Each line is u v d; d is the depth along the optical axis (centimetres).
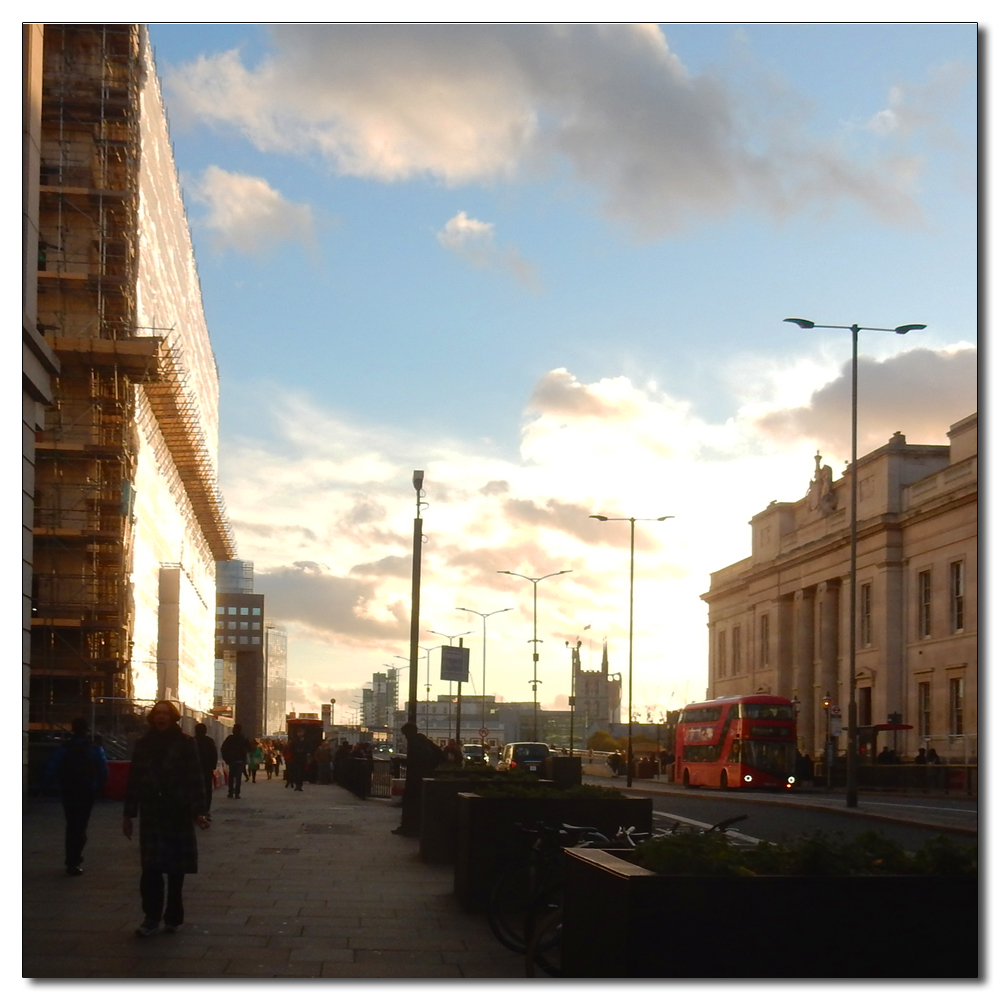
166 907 1285
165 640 8112
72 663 6038
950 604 6712
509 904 1123
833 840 665
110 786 3353
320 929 1221
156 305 7344
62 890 1480
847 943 610
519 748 6284
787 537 9362
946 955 616
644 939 598
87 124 6394
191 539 9869
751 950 604
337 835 2420
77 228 6344
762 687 9800
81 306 6281
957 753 6334
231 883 1586
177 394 7262
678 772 6688
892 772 5438
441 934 1208
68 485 6181
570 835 1114
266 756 7731
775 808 4053
